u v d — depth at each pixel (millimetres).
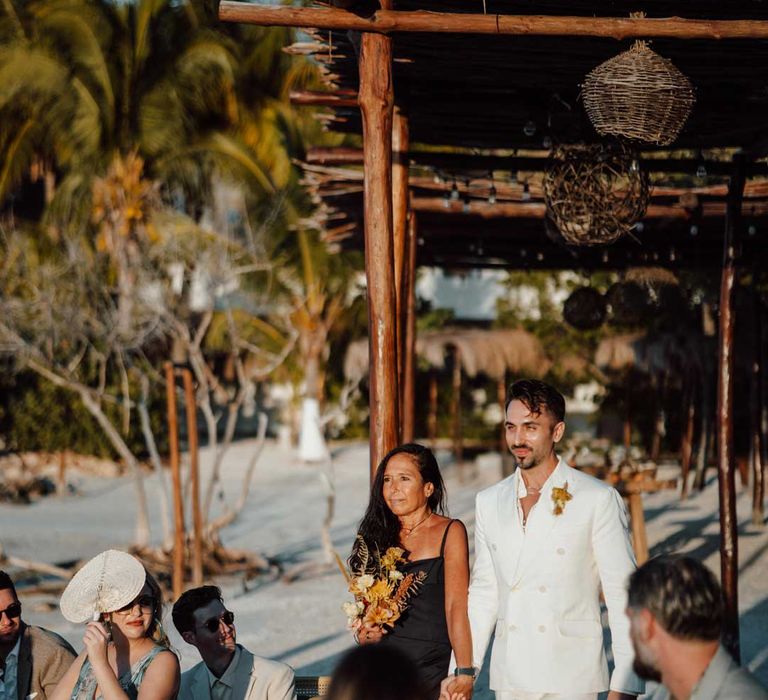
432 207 8922
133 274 15938
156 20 22172
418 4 5086
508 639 3908
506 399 4055
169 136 21797
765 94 5988
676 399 20484
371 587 4090
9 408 22219
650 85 4691
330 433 24688
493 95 6359
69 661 4230
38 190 27078
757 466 13398
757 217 9258
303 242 21656
